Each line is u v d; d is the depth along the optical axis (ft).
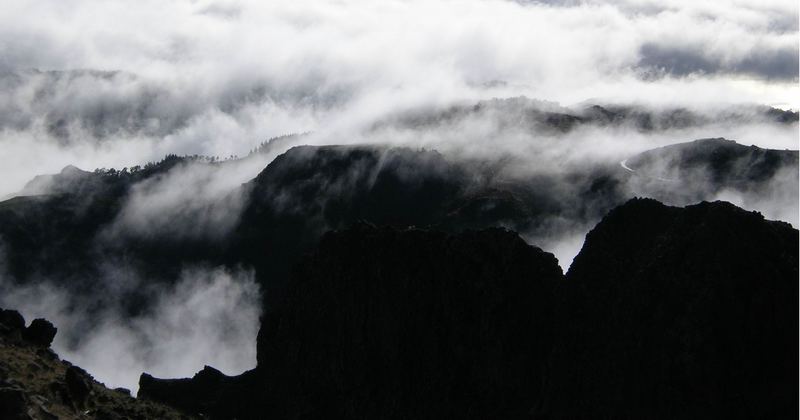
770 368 259.19
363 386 328.49
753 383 258.57
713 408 257.75
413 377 323.37
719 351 260.42
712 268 268.82
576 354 290.97
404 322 328.90
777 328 262.06
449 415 312.09
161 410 271.28
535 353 307.17
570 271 306.55
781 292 264.52
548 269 317.83
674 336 266.98
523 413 299.79
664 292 274.98
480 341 318.24
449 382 317.22
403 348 327.26
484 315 317.01
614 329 282.77
